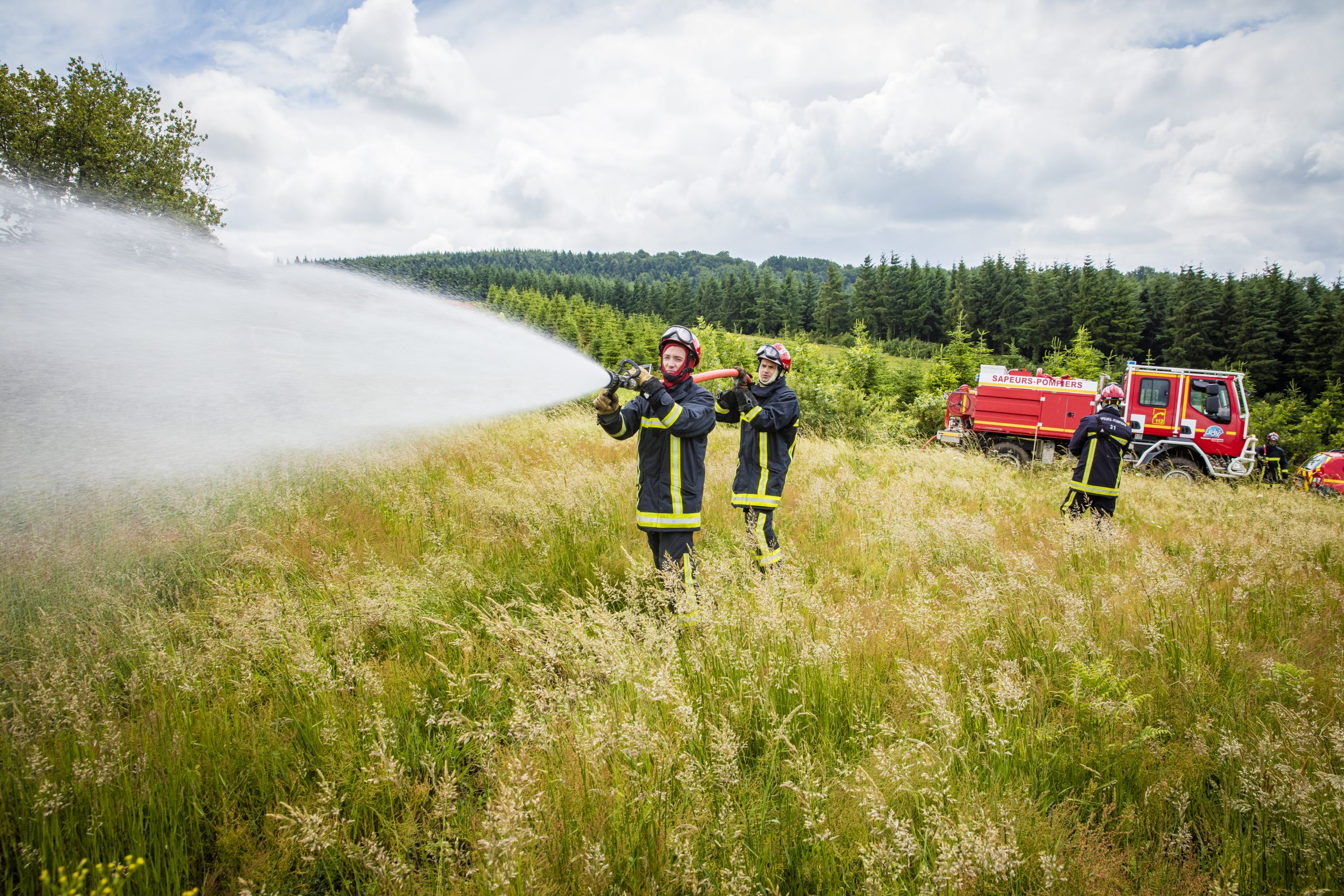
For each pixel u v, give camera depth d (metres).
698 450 3.92
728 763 2.24
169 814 2.16
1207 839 2.29
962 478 8.55
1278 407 35.88
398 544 4.75
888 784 2.25
